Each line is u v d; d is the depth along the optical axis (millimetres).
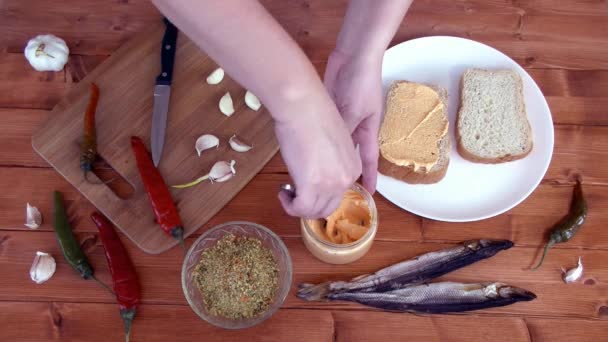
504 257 704
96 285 688
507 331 671
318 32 834
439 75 793
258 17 439
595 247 709
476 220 714
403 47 796
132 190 745
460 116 757
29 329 666
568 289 689
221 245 700
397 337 669
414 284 681
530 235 716
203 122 767
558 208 730
